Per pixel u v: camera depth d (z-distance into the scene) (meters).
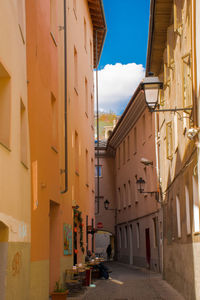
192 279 14.22
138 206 35.62
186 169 15.16
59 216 16.33
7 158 9.42
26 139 11.77
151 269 31.05
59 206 16.36
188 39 14.11
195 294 13.63
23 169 11.16
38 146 12.73
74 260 20.42
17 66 10.64
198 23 12.30
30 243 11.87
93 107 32.53
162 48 22.44
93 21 31.89
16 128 10.34
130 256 38.97
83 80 26.02
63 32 18.84
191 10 12.96
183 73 14.61
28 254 11.53
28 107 12.41
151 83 11.90
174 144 19.28
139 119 34.41
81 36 25.81
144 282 22.16
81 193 23.55
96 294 17.05
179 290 17.47
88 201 26.98
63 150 17.66
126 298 15.96
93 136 31.73
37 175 12.55
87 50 28.67
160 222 27.20
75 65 23.45
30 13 12.78
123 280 23.31
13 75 10.10
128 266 37.16
